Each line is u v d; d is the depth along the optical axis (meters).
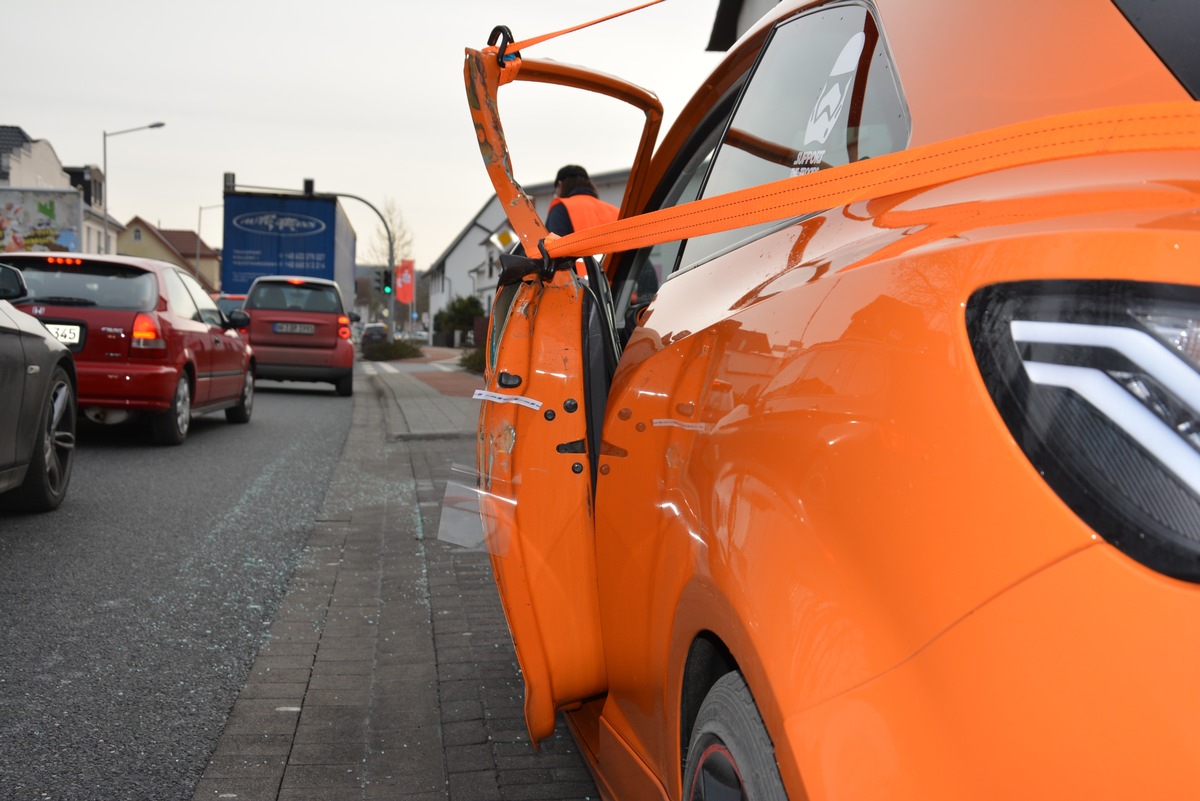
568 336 2.33
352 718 3.22
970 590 0.96
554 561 2.27
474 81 2.33
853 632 1.09
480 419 2.39
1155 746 0.83
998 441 0.95
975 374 0.99
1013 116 1.34
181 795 2.72
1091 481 0.88
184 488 7.38
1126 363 0.89
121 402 9.08
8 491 6.05
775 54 2.31
